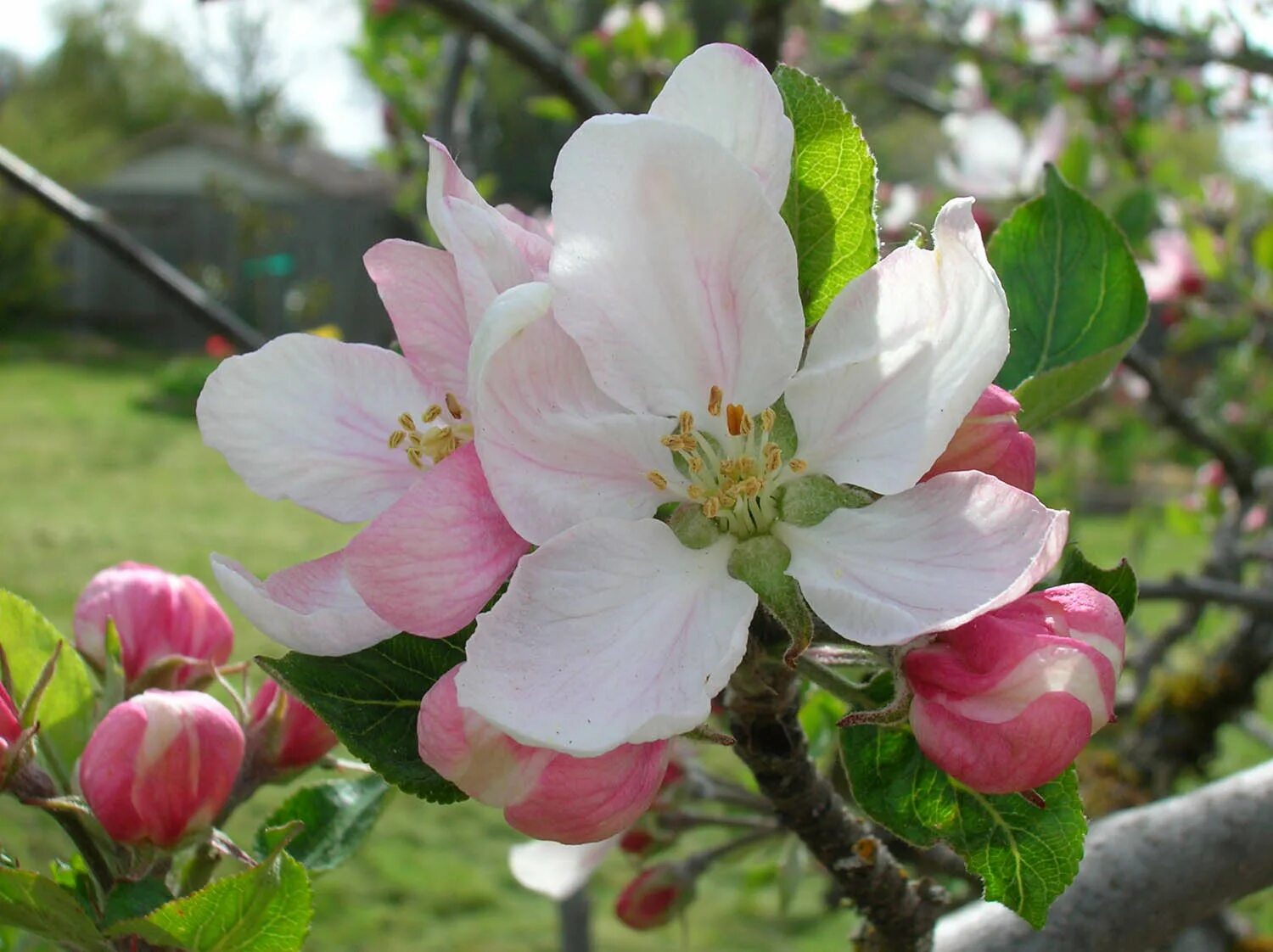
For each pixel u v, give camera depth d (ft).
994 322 0.34
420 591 0.33
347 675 0.37
